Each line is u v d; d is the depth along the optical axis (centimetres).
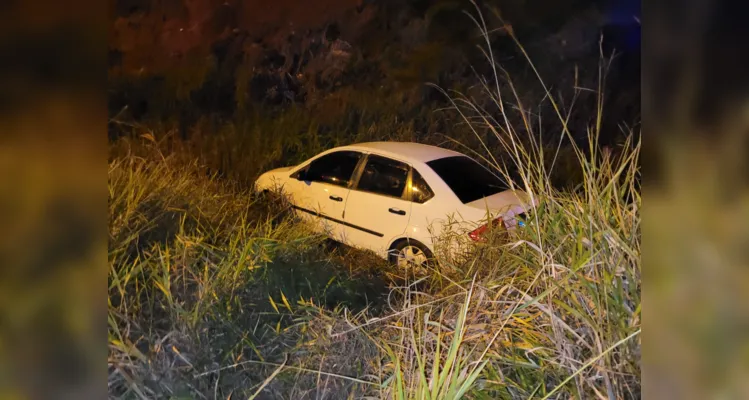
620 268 284
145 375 297
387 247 559
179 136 898
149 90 1004
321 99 1096
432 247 517
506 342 292
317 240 550
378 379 306
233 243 446
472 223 479
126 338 305
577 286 296
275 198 650
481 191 546
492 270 373
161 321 338
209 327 346
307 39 1173
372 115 997
